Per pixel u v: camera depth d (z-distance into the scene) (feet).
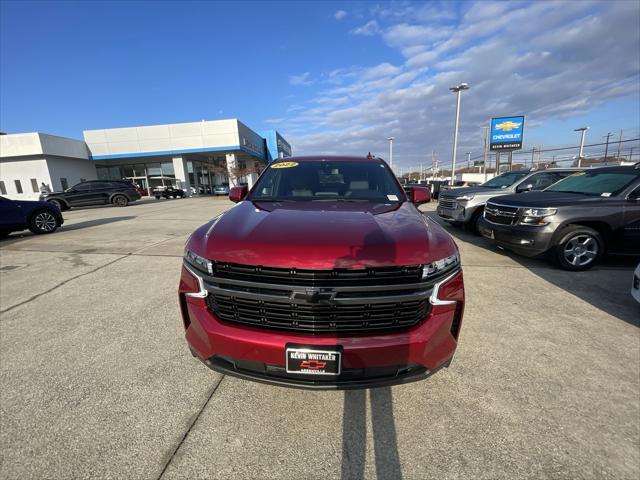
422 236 5.84
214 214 41.91
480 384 7.14
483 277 14.49
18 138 77.20
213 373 7.67
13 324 10.23
